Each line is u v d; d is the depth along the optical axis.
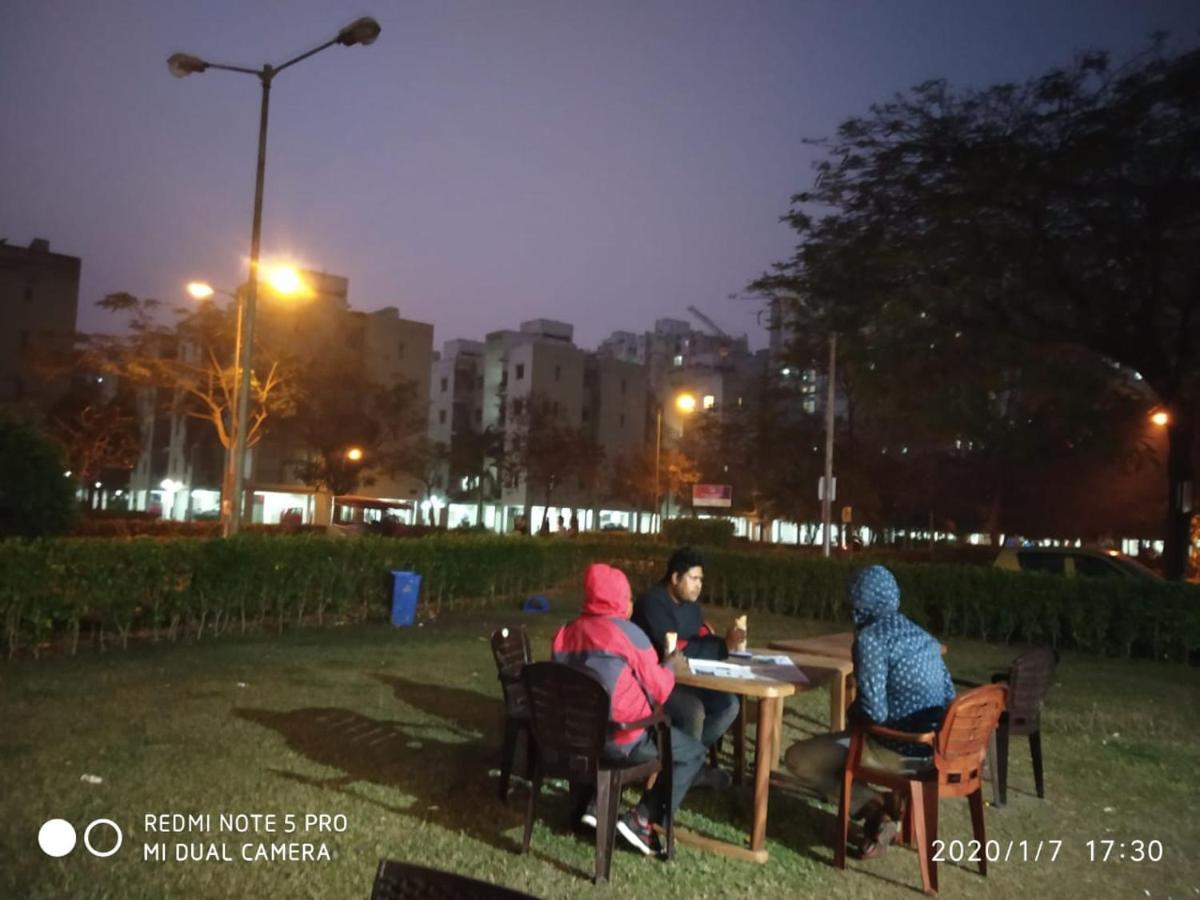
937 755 4.96
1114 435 28.72
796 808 6.23
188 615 12.37
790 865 5.25
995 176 17.30
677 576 6.52
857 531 46.38
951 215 18.11
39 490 14.30
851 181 20.12
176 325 33.50
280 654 11.16
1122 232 17.69
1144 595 14.16
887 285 20.20
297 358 37.31
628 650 5.13
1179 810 6.52
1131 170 17.11
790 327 24.33
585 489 71.69
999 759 6.51
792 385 43.50
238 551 12.77
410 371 67.69
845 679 8.05
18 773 6.07
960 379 21.34
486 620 15.70
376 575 15.22
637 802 6.09
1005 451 33.06
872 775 5.17
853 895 4.89
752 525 61.69
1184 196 16.86
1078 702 10.41
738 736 6.75
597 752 4.84
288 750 6.92
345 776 6.38
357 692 9.09
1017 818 6.28
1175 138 16.67
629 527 77.50
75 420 51.91
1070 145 17.23
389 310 69.56
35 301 62.28
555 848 5.27
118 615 11.12
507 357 76.69
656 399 86.94
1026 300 19.55
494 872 4.88
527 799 6.06
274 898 4.50
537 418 65.88
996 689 5.15
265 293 37.19
